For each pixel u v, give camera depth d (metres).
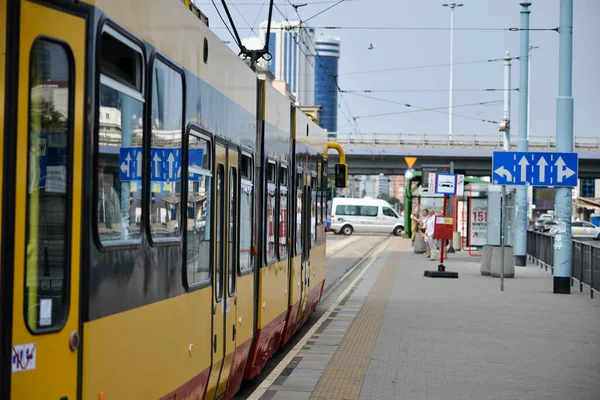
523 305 19.38
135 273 5.18
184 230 6.34
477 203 39.34
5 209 3.83
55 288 4.17
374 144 68.31
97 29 4.50
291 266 12.80
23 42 3.93
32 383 3.98
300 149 13.85
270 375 10.98
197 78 6.84
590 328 15.73
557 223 22.06
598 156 65.88
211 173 7.39
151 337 5.51
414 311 18.03
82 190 4.37
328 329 15.26
